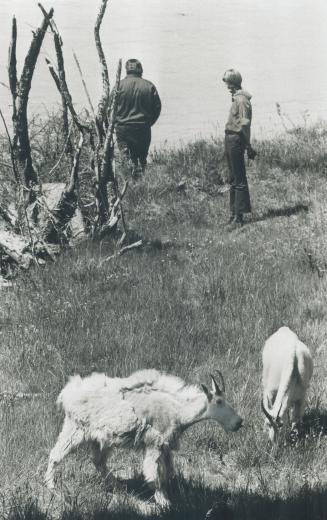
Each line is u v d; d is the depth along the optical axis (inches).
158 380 221.8
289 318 351.3
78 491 216.2
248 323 345.4
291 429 247.1
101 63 470.0
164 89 1050.1
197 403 218.7
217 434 256.1
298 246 446.0
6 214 455.8
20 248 434.3
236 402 274.1
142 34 1574.8
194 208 530.0
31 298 375.2
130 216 516.7
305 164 597.9
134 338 326.6
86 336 328.2
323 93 1040.2
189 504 209.6
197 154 619.2
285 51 1429.6
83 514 203.8
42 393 285.3
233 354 319.0
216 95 1011.9
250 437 251.1
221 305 368.2
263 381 257.1
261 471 235.5
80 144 452.4
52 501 212.8
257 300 367.6
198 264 421.1
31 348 321.7
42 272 411.8
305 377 245.9
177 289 383.6
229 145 486.3
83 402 217.6
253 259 427.5
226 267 411.5
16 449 242.2
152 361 311.0
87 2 2119.8
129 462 244.5
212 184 566.9
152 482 220.4
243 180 491.8
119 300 368.8
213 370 302.8
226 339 330.3
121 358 313.1
